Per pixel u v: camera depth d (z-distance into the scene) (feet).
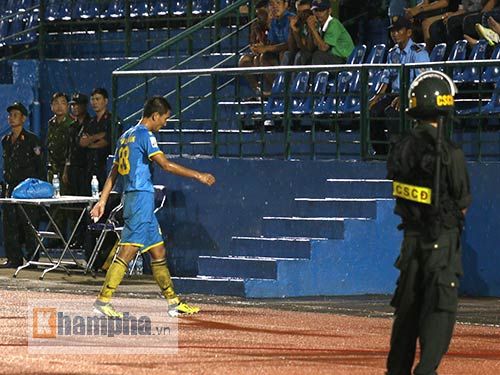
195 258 144.36
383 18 161.07
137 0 185.26
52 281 135.23
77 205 156.87
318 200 129.90
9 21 202.18
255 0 170.40
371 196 128.67
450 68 126.72
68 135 160.25
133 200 101.24
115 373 71.87
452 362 77.66
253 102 149.48
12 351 80.53
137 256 143.84
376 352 81.61
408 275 61.72
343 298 119.65
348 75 141.18
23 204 144.87
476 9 141.18
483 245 122.42
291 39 151.23
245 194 139.85
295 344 85.20
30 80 185.88
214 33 176.24
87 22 189.06
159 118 103.30
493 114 124.98
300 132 144.05
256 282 119.14
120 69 156.25
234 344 84.89
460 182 61.62
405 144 62.18
